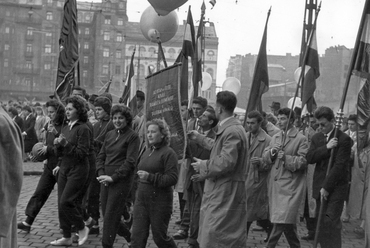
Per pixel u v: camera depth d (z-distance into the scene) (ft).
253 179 24.14
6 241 10.53
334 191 20.24
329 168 20.29
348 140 20.15
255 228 27.99
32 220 24.67
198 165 17.90
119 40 217.56
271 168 23.52
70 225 22.52
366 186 23.62
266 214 24.22
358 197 28.50
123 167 20.21
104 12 217.15
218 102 18.24
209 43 179.42
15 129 10.34
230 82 46.14
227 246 17.57
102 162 21.07
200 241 18.03
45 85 189.88
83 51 218.59
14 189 10.29
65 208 22.08
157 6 23.47
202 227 18.03
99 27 217.15
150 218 18.45
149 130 18.53
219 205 17.70
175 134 19.42
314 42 26.43
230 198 17.75
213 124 23.43
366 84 19.53
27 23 189.67
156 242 18.49
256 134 24.89
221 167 17.38
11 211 10.24
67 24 32.50
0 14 187.11
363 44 19.39
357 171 28.63
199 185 22.56
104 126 28.17
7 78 181.98
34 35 190.08
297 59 152.87
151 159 18.61
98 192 25.38
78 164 22.12
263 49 26.86
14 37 188.44
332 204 20.21
